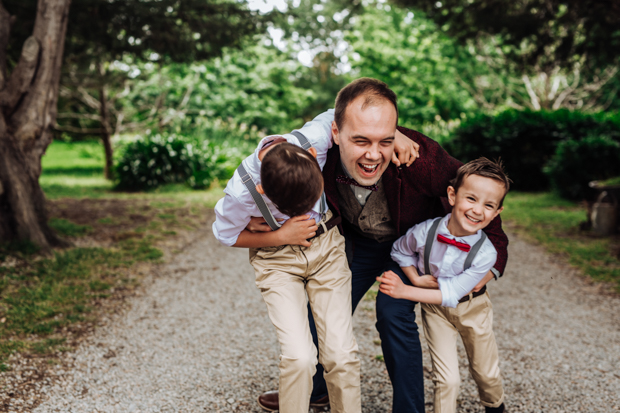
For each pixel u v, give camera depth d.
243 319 4.11
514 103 24.64
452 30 10.27
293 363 1.90
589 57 10.15
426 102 24.64
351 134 1.92
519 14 9.27
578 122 12.95
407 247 2.24
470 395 2.84
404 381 2.07
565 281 5.33
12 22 5.72
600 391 2.91
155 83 17.77
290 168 1.81
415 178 2.17
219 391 2.85
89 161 23.48
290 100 25.42
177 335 3.71
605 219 7.48
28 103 5.55
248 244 2.07
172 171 13.36
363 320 4.06
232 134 18.42
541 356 3.43
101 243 6.38
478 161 2.05
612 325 4.04
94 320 3.89
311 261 2.11
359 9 10.98
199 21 8.02
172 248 6.57
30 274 4.75
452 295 2.07
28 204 5.45
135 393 2.80
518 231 7.93
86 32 7.72
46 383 2.86
